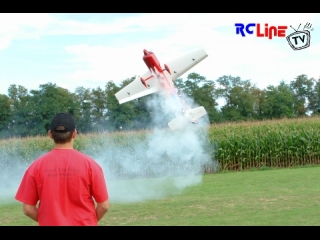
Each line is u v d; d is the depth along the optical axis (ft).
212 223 24.03
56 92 155.12
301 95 175.94
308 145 61.05
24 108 150.10
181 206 30.48
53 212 11.87
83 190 12.12
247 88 169.27
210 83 167.02
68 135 12.40
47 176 12.01
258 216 25.38
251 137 61.82
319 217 24.58
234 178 47.11
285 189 36.09
